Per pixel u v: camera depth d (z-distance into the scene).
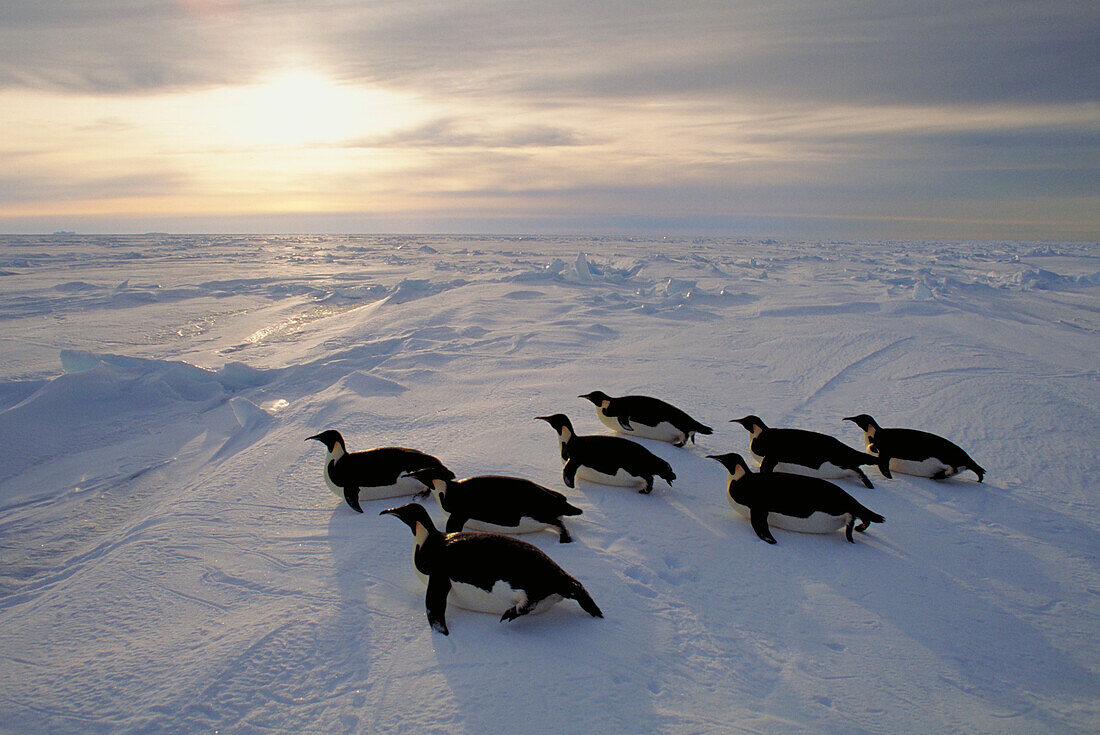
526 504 4.30
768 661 3.25
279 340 15.32
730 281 26.95
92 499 6.52
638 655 3.23
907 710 2.93
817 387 8.88
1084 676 3.23
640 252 63.44
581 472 5.37
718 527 4.76
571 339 12.54
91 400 9.38
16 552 5.38
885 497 5.36
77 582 4.22
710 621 3.58
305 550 4.36
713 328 13.70
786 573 4.12
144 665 3.22
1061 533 4.77
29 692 3.05
